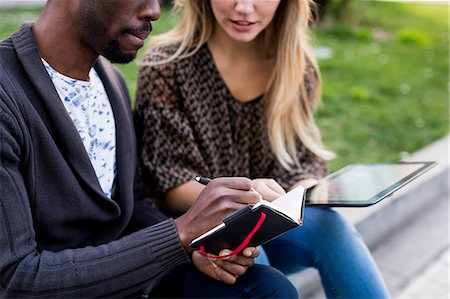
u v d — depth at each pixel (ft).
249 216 4.20
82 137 4.72
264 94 6.39
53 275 4.08
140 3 4.29
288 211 4.37
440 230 10.09
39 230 4.41
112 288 4.20
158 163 5.95
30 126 4.19
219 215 4.37
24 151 4.18
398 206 9.93
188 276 5.21
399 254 9.34
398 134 12.87
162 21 15.33
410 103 14.75
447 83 16.37
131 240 4.27
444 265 9.15
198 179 4.79
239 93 6.33
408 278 8.79
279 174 6.53
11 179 4.03
